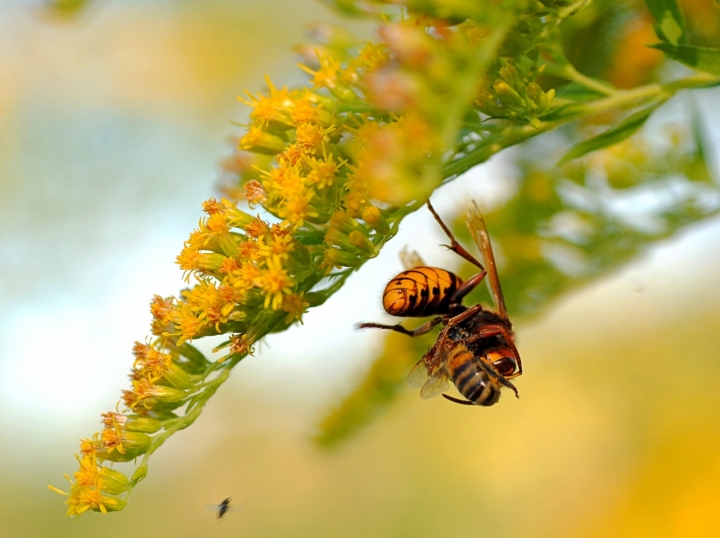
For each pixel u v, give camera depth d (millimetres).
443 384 341
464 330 341
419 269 333
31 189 546
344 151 314
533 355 581
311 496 637
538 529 576
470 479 609
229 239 314
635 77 343
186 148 561
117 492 319
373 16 319
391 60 300
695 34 332
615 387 550
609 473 548
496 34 291
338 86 316
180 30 556
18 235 547
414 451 631
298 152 312
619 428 548
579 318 558
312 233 316
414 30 292
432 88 290
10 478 607
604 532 532
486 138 312
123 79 558
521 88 303
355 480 641
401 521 621
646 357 538
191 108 560
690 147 358
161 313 317
